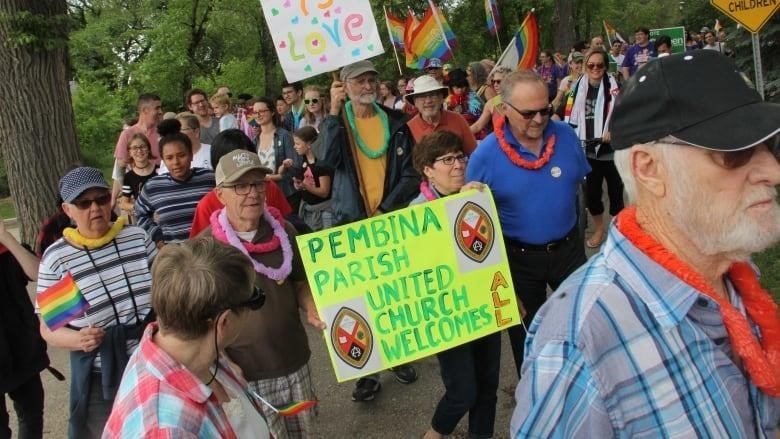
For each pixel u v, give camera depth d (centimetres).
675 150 117
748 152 113
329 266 299
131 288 294
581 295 122
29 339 340
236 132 422
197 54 2742
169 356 175
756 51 589
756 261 508
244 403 203
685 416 113
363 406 413
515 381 423
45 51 647
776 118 110
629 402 114
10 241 331
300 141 536
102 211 291
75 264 288
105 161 2020
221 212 296
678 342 116
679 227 122
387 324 302
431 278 304
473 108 752
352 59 394
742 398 121
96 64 2670
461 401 311
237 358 275
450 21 2867
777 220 117
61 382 489
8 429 350
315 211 542
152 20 2630
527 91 303
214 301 176
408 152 432
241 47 2666
